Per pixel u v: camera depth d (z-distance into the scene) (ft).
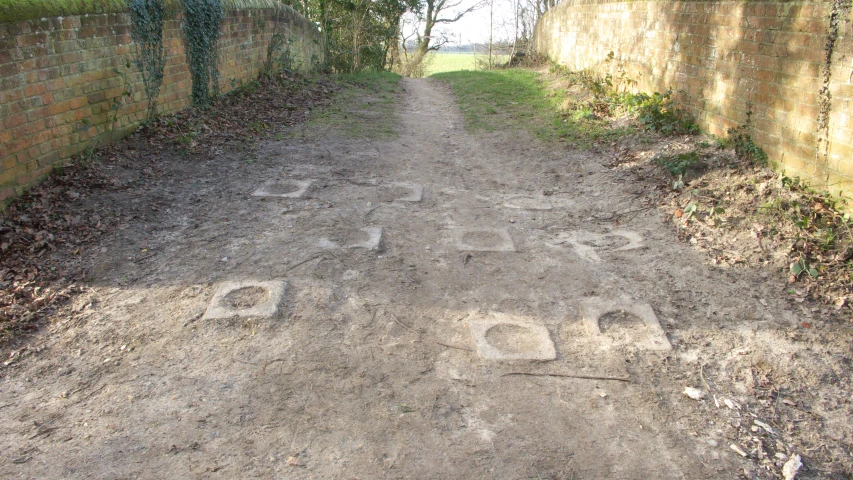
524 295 13.97
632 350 12.07
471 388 10.86
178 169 21.70
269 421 9.93
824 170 17.15
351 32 63.36
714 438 9.91
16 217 16.53
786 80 18.83
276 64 39.40
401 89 44.42
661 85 28.76
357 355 11.64
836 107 16.63
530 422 10.09
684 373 11.46
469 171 23.62
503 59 79.25
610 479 8.97
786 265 15.05
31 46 17.92
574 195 21.03
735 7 21.90
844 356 12.00
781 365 11.71
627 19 33.27
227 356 11.51
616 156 24.47
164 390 10.60
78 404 10.25
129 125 23.44
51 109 18.86
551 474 9.00
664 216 18.56
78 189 18.63
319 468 9.02
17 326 12.27
